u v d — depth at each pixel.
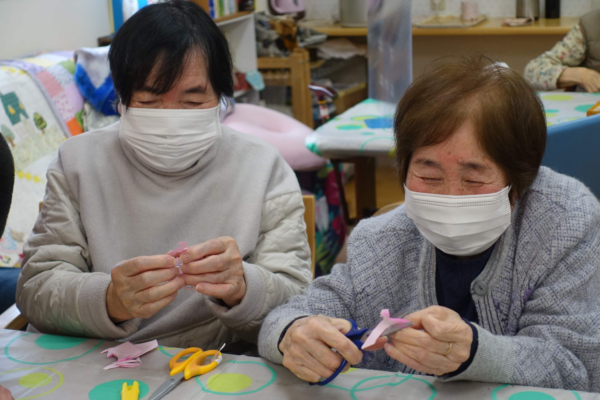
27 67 2.43
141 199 1.28
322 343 0.85
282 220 1.33
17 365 0.96
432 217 0.92
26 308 1.18
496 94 0.86
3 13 2.53
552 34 4.05
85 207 1.26
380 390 0.84
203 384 0.88
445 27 4.02
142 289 0.99
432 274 1.04
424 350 0.80
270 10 4.24
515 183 0.92
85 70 2.62
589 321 0.91
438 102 0.87
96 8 3.11
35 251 1.24
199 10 1.20
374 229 1.11
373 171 3.16
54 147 2.44
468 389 0.83
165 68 1.13
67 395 0.87
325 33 3.88
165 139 1.20
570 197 0.97
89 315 1.05
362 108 2.71
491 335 0.84
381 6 2.16
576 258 0.94
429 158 0.89
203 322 1.29
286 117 3.24
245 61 3.91
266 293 1.13
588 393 0.80
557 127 1.45
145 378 0.91
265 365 0.93
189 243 1.29
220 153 1.34
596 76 2.91
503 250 0.98
